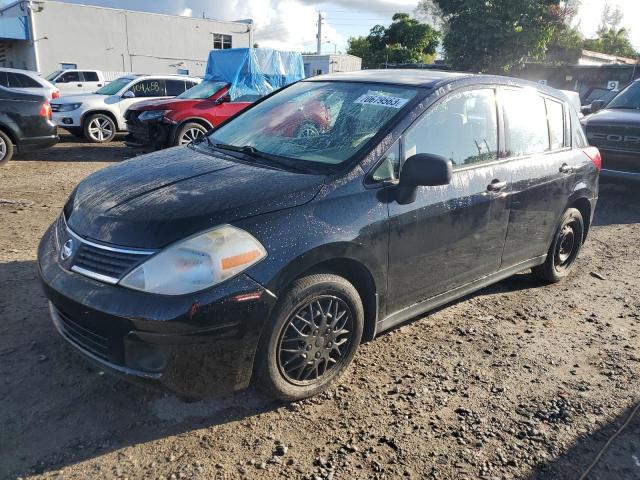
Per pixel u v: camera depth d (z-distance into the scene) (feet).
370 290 10.46
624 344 13.07
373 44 153.99
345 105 11.92
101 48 94.43
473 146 12.35
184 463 8.35
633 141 25.99
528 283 16.66
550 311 14.71
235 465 8.39
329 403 10.05
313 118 12.00
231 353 8.52
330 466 8.50
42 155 34.91
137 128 34.12
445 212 11.31
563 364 11.98
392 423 9.61
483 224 12.41
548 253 15.71
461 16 77.05
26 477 7.88
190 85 46.42
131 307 8.00
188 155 11.76
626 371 11.85
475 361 11.84
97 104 41.65
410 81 12.21
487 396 10.59
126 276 8.22
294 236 8.96
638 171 26.32
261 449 8.77
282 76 41.37
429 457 8.84
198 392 8.61
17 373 10.18
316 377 10.07
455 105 12.04
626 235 22.40
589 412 10.30
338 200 9.69
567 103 15.93
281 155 11.07
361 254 9.84
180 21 101.09
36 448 8.44
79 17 91.56
